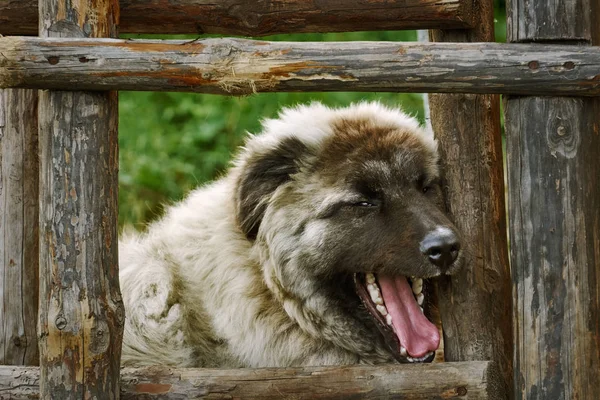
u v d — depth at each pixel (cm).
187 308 602
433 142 583
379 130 591
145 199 1078
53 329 496
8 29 545
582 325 504
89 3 494
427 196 576
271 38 1100
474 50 487
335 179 572
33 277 557
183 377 524
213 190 645
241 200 583
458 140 544
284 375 523
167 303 598
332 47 489
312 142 586
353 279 587
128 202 1061
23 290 554
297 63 487
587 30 494
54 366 500
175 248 621
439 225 532
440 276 553
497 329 544
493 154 544
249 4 518
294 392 519
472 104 538
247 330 586
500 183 553
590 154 505
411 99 1109
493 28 549
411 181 568
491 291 542
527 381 511
